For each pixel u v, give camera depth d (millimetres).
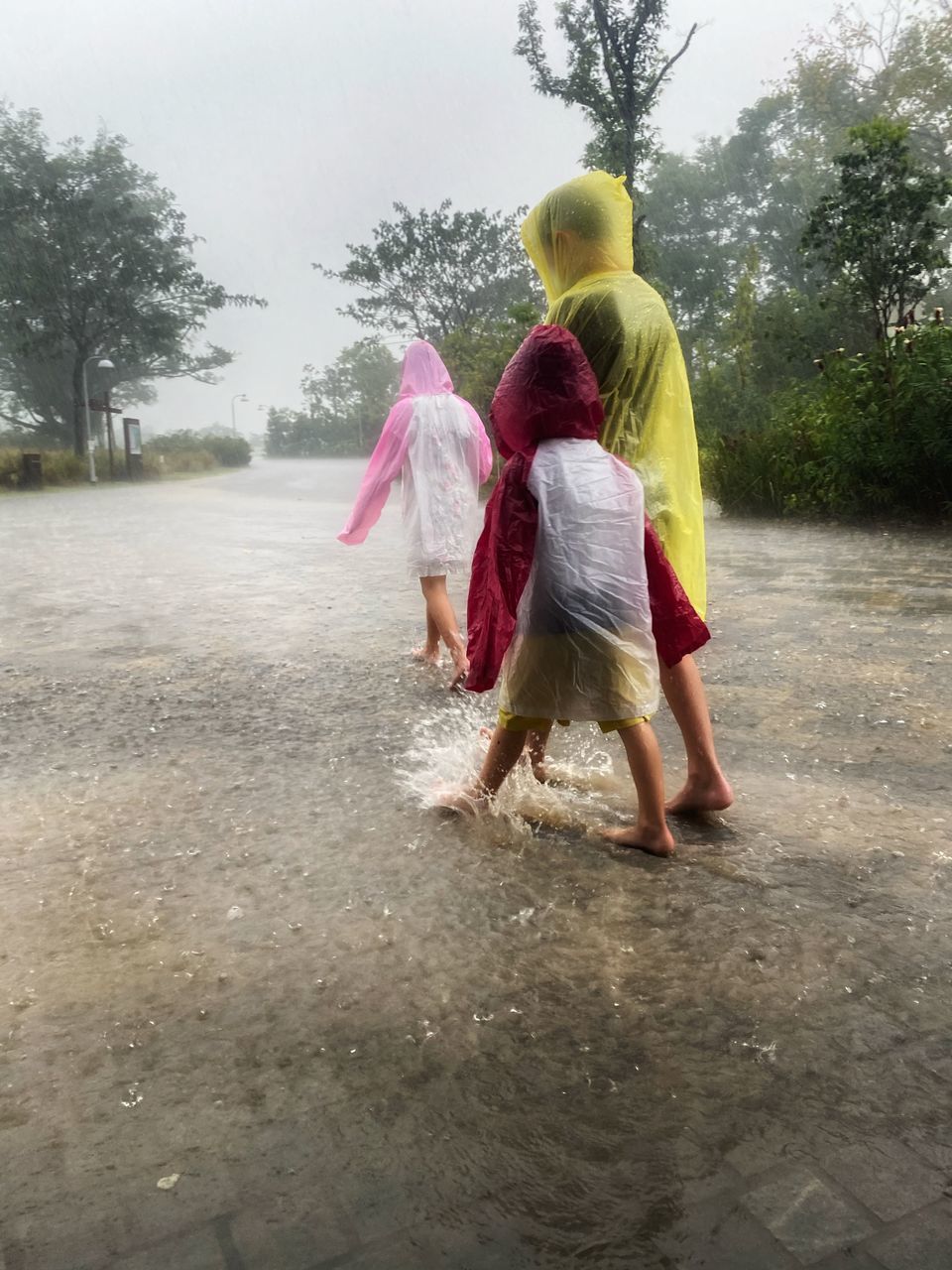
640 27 26141
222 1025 1849
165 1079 1691
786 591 6762
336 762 3406
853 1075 1669
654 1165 1465
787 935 2152
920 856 2561
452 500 4699
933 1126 1540
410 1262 1298
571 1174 1450
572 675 2553
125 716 4047
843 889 2373
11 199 45281
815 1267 1277
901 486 11500
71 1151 1518
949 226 30203
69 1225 1367
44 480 33281
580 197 2854
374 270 42500
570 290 2863
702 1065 1703
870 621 5609
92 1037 1814
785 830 2748
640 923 2213
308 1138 1536
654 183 55344
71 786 3219
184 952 2119
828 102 42875
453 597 7074
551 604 2541
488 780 2848
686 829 2764
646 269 28516
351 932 2197
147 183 62031
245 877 2492
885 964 2025
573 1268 1284
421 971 2025
